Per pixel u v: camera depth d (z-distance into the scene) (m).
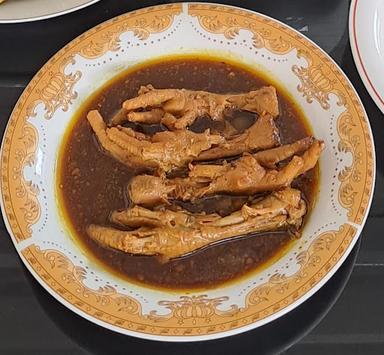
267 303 0.29
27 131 0.35
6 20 0.39
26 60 0.40
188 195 0.33
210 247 0.32
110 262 0.32
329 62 0.36
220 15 0.39
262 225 0.32
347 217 0.31
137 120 0.35
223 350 0.30
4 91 0.39
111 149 0.35
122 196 0.34
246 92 0.37
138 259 0.32
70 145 0.36
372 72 0.36
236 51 0.38
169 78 0.38
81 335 0.31
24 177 0.34
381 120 0.37
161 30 0.39
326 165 0.34
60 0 0.39
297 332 0.30
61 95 0.37
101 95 0.38
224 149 0.34
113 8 0.41
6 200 0.33
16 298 0.32
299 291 0.29
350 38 0.37
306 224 0.32
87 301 0.30
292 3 0.41
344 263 0.32
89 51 0.38
